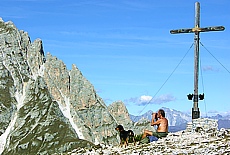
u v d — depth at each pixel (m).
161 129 32.28
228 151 23.12
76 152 32.88
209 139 28.09
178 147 26.58
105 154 29.12
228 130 29.86
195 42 38.16
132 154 26.89
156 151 26.62
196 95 37.81
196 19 38.06
